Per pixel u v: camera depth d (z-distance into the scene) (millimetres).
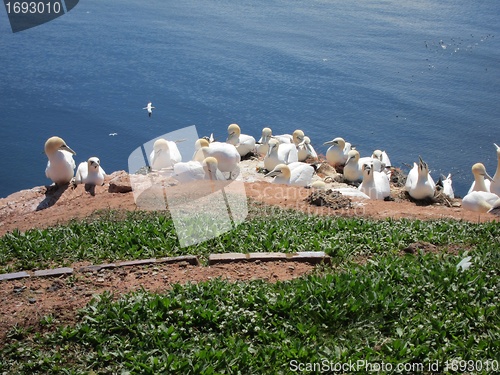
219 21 62156
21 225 14391
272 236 11656
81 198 16438
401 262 10273
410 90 42344
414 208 15953
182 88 42750
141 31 57812
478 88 42906
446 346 8172
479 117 37344
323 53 51438
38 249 11367
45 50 50625
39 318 8805
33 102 39125
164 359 7996
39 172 30141
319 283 9328
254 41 55062
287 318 8812
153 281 9883
